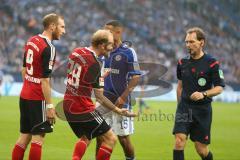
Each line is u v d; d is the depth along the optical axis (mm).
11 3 138875
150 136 48281
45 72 25000
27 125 26062
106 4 146250
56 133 47812
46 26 25844
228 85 115625
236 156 37438
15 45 126188
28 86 25688
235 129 56719
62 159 34250
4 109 73688
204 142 27406
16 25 133625
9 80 110125
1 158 33594
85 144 25875
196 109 27203
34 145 25469
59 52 125500
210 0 154375
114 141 25938
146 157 36344
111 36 25469
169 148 40844
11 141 42438
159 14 147125
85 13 141875
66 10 141125
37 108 25531
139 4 148875
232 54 139250
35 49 25234
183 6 151625
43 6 140625
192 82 27203
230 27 148250
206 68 27000
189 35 27000
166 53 135375
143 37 139250
